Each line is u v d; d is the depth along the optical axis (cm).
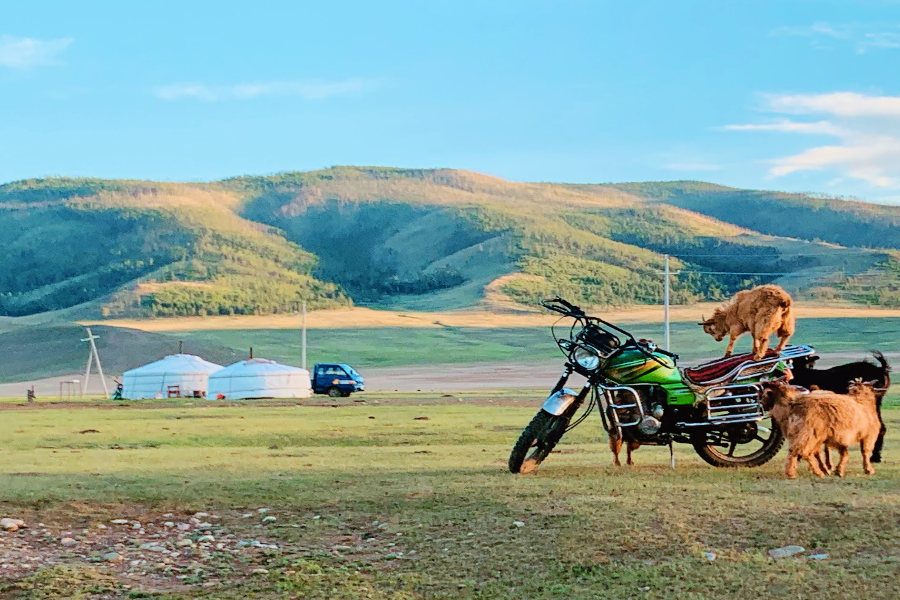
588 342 1270
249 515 987
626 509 929
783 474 1184
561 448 1672
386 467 1370
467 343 11694
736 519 882
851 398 1175
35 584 773
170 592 765
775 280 18075
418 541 873
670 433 1261
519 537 863
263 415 3194
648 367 1255
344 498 1043
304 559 838
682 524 869
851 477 1145
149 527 950
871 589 709
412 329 12850
